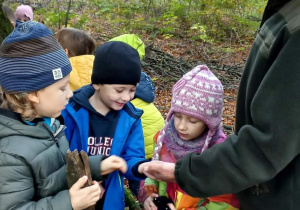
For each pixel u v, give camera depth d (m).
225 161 1.15
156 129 2.55
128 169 1.69
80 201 1.28
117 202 1.75
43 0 10.45
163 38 8.93
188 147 1.61
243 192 1.28
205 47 8.36
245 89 1.27
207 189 1.21
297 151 1.05
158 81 6.14
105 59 1.58
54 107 1.33
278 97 1.02
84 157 1.35
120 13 10.11
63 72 1.32
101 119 1.73
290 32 1.02
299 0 1.06
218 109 1.53
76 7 10.47
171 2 10.38
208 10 9.59
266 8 1.22
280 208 1.16
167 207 1.58
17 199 1.21
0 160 1.21
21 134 1.26
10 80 1.25
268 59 1.11
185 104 1.50
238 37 8.66
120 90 1.62
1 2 2.77
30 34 1.24
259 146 1.07
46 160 1.30
